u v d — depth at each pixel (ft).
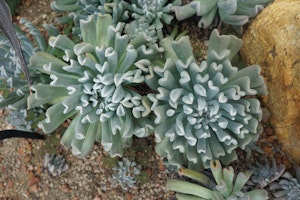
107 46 2.10
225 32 2.47
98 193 2.43
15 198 2.56
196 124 2.06
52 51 2.45
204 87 2.01
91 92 2.09
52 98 2.16
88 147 2.14
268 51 2.20
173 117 2.11
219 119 2.05
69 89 2.06
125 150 2.40
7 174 2.59
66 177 2.48
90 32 2.11
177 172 2.38
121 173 2.37
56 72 2.09
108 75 2.04
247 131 2.03
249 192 2.09
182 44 2.06
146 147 2.41
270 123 2.38
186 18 2.42
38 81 2.44
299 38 2.02
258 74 2.05
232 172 2.05
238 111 2.01
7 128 2.62
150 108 2.06
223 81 1.97
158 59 2.20
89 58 2.02
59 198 2.47
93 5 2.39
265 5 2.34
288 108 2.18
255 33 2.28
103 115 2.07
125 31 2.31
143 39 2.08
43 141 2.54
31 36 2.71
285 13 2.10
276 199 2.26
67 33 2.57
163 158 2.39
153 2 2.33
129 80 2.03
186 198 2.20
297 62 2.04
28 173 2.53
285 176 2.26
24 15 2.77
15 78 2.35
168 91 2.03
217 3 2.27
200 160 2.19
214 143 2.13
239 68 2.43
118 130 2.17
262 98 2.35
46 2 2.75
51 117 2.09
